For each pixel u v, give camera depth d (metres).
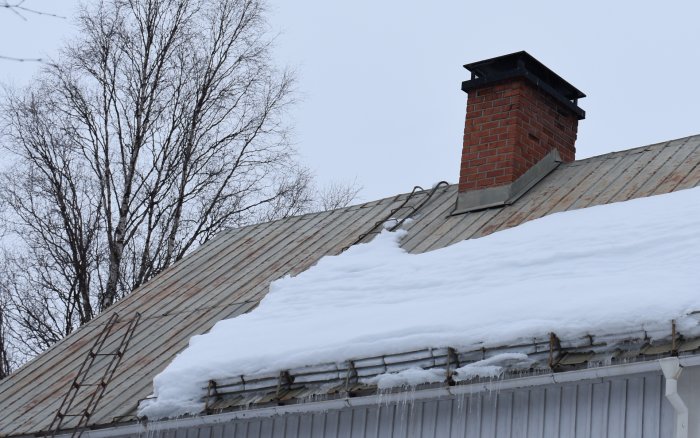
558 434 10.70
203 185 26.47
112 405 13.98
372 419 12.03
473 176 15.55
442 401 11.59
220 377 12.84
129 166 25.69
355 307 13.17
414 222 15.60
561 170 15.55
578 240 12.43
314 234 17.05
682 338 9.93
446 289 12.61
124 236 25.42
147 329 15.91
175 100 26.45
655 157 14.61
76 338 16.86
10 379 16.36
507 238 13.32
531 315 10.96
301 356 12.30
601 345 10.38
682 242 11.51
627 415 10.32
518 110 15.53
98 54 26.00
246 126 27.00
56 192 25.69
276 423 12.74
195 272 17.36
